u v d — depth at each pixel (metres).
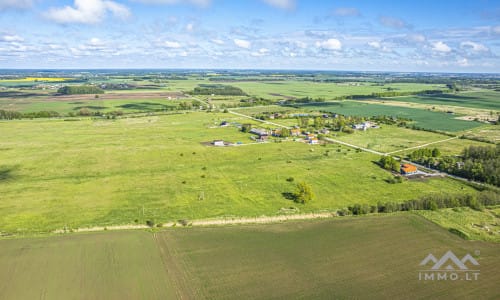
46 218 80.69
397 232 73.50
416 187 103.88
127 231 73.50
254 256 63.72
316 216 84.06
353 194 98.31
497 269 59.97
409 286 55.22
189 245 67.44
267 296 52.47
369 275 58.25
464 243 68.94
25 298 51.19
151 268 59.19
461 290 54.25
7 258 61.56
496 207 87.06
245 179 110.38
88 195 95.62
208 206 88.75
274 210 86.69
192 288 54.03
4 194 95.62
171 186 103.44
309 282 56.09
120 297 51.69
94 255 63.00
